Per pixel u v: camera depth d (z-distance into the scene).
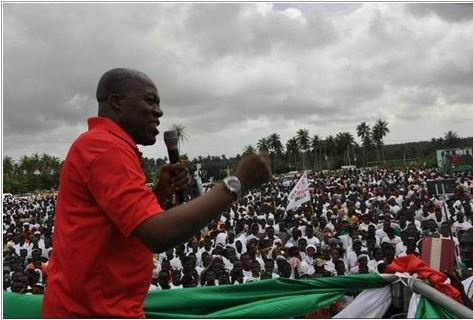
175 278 10.13
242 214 21.03
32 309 2.76
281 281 2.91
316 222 15.95
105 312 1.98
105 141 1.98
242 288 2.88
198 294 2.82
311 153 91.81
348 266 11.53
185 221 1.86
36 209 34.50
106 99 2.16
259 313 2.75
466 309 2.75
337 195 25.70
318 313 3.03
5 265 12.72
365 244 12.76
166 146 2.52
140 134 2.19
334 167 90.44
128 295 2.05
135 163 2.00
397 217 16.55
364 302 2.96
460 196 19.95
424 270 2.97
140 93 2.16
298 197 17.88
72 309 1.98
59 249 2.04
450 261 3.21
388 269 3.09
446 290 2.93
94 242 1.98
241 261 10.78
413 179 33.03
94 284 1.98
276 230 16.44
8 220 28.12
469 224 14.93
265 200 27.84
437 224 14.78
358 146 92.44
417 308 2.84
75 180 2.01
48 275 2.12
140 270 2.07
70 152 2.06
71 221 2.01
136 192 1.90
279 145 73.94
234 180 1.95
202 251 13.34
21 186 71.19
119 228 1.92
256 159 1.99
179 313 2.79
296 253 11.48
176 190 2.51
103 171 1.93
